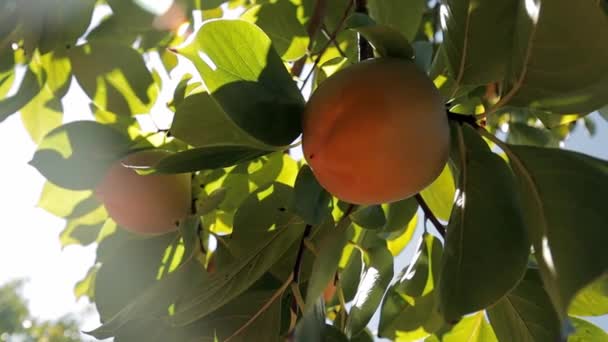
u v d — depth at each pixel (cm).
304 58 70
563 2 41
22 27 63
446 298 45
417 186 47
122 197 61
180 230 59
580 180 44
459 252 46
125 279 61
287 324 62
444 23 52
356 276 65
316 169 47
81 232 69
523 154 46
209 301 55
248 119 48
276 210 61
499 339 60
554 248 42
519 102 47
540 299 57
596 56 42
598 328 61
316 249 57
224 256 61
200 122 57
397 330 66
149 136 63
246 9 72
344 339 59
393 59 48
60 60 65
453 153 49
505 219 46
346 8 70
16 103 64
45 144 61
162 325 60
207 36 49
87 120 62
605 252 40
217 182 65
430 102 46
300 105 49
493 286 45
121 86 64
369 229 60
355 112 46
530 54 44
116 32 64
